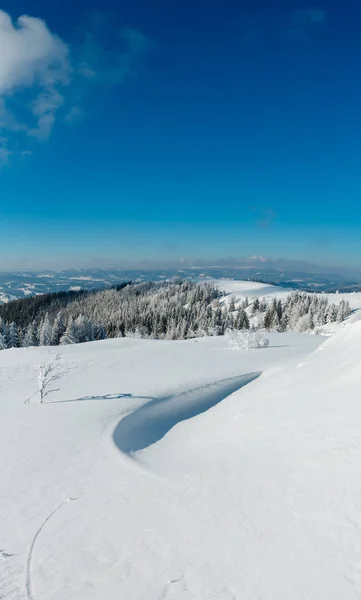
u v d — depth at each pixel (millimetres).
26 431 10148
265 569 3727
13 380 19719
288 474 5445
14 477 7188
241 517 4703
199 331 77938
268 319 85438
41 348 35531
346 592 3242
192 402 14391
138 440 9773
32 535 5109
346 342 14961
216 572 3824
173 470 6852
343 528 4031
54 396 14922
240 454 6816
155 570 4023
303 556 3789
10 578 4191
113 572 4098
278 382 13531
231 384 17016
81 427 10391
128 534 4824
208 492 5570
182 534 4605
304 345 31297
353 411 7059
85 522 5305
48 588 3971
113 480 6734
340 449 5648
